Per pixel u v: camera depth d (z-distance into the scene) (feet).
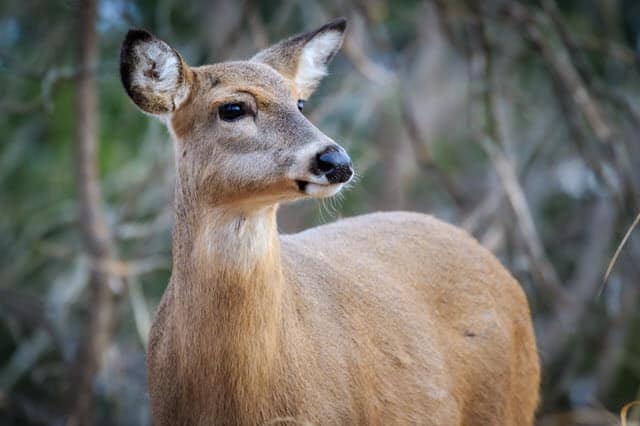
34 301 53.52
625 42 67.46
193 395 26.55
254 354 25.99
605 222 65.62
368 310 29.09
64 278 56.13
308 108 58.54
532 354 33.58
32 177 62.80
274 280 26.17
